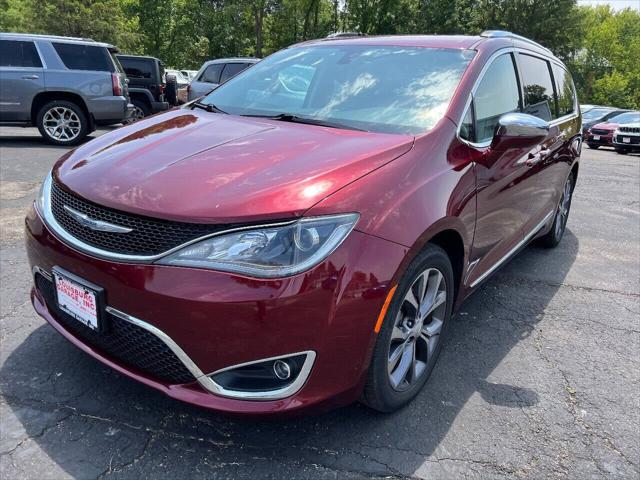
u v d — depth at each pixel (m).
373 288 2.01
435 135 2.60
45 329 3.05
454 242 2.66
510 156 3.12
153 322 1.95
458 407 2.59
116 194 2.10
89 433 2.26
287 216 1.91
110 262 2.02
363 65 3.23
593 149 21.59
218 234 1.90
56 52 9.81
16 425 2.28
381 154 2.33
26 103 9.71
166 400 2.49
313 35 41.81
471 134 2.85
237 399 1.98
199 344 1.92
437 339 2.68
